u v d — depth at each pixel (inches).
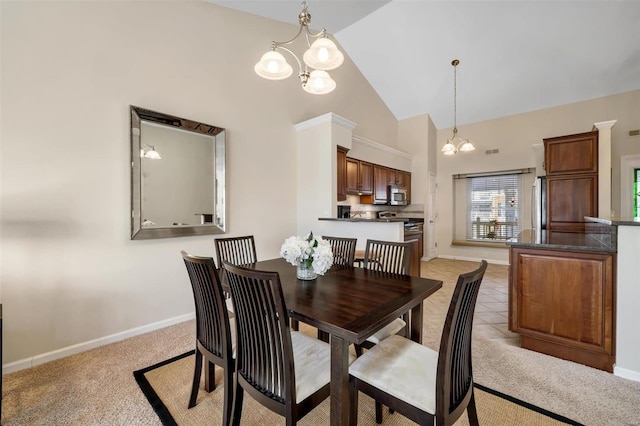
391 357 51.9
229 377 54.4
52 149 82.0
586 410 61.9
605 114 186.1
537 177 180.7
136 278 99.3
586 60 161.5
